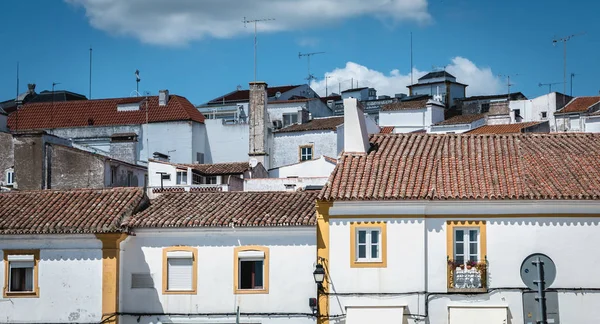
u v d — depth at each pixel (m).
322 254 36.59
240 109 81.25
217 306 37.72
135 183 56.75
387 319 35.84
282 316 37.28
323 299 36.44
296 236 37.50
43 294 38.06
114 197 40.19
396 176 37.62
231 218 37.81
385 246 36.31
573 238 35.81
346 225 36.59
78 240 38.00
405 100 88.00
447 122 74.62
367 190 36.59
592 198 35.50
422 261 36.09
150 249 38.31
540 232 35.91
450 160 38.88
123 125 72.56
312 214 37.72
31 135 52.38
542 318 27.22
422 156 39.28
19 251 38.31
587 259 35.72
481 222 36.09
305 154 66.44
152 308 38.03
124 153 64.75
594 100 74.38
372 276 36.28
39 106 78.69
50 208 39.72
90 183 52.00
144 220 38.22
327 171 59.44
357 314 36.06
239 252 37.78
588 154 39.16
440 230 36.28
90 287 37.81
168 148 71.81
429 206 36.28
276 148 67.19
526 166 38.12
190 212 38.88
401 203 36.19
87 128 72.88
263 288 37.59
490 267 36.00
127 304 38.16
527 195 35.66
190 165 59.12
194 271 37.97
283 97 84.19
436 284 36.06
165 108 74.06
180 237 38.16
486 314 35.75
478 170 37.91
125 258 38.34
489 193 35.97
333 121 69.12
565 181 36.69
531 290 34.91
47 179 52.19
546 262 32.97
